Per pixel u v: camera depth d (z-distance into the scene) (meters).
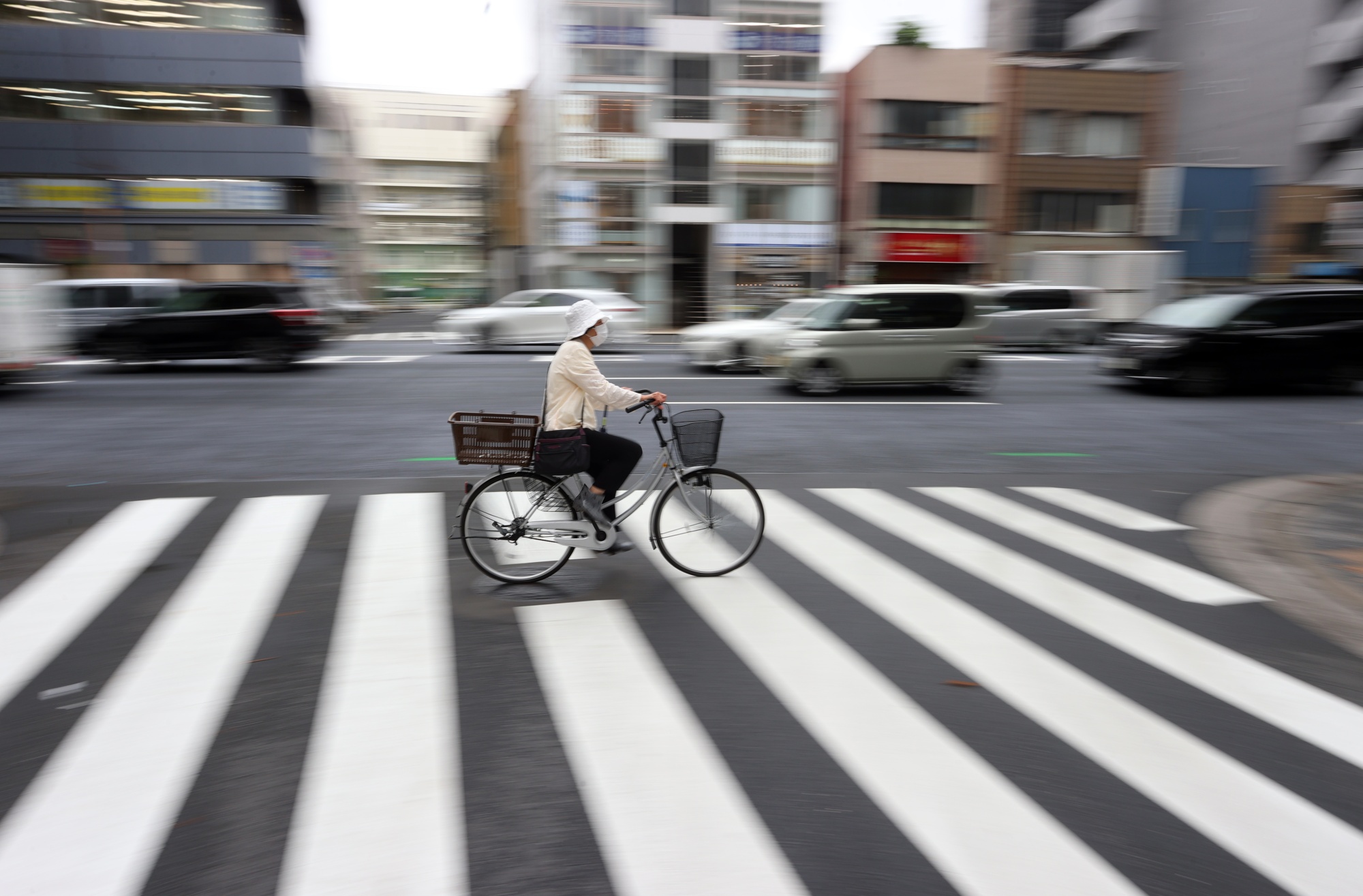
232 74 31.31
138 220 31.45
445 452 8.47
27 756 2.97
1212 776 2.90
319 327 16.06
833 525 5.97
